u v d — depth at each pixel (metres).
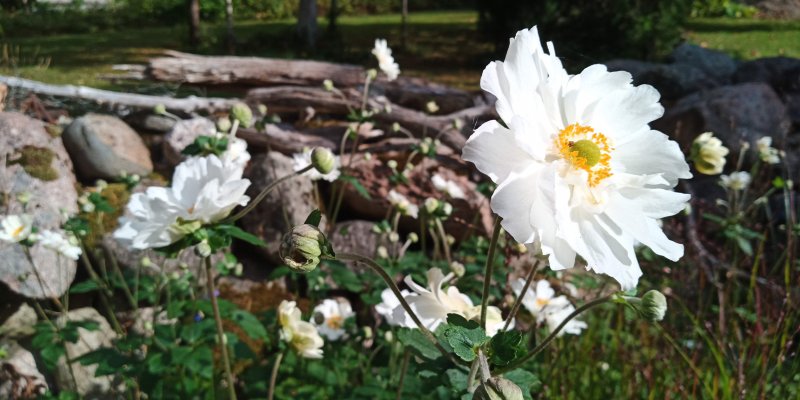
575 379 2.76
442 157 4.34
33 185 3.25
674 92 6.60
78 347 2.76
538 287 2.21
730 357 2.79
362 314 3.23
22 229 2.37
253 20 14.88
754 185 4.82
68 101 4.56
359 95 4.91
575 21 7.89
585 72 1.14
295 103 4.90
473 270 2.54
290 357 2.43
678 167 1.10
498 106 1.01
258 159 3.93
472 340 1.08
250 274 3.55
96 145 3.78
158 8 13.40
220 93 5.71
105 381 2.74
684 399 2.51
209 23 13.98
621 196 1.10
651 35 7.79
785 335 2.57
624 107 1.13
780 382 2.52
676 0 7.82
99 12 13.20
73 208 3.32
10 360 2.67
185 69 5.44
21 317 2.89
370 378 2.46
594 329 3.02
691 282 3.69
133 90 5.45
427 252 3.84
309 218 1.16
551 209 0.97
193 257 3.16
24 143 3.37
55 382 2.71
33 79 6.40
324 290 2.88
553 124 1.10
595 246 1.05
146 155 4.09
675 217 4.55
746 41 11.51
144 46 10.16
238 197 1.35
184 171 1.41
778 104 5.55
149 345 2.24
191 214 1.33
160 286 2.47
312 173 2.90
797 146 5.34
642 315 1.16
